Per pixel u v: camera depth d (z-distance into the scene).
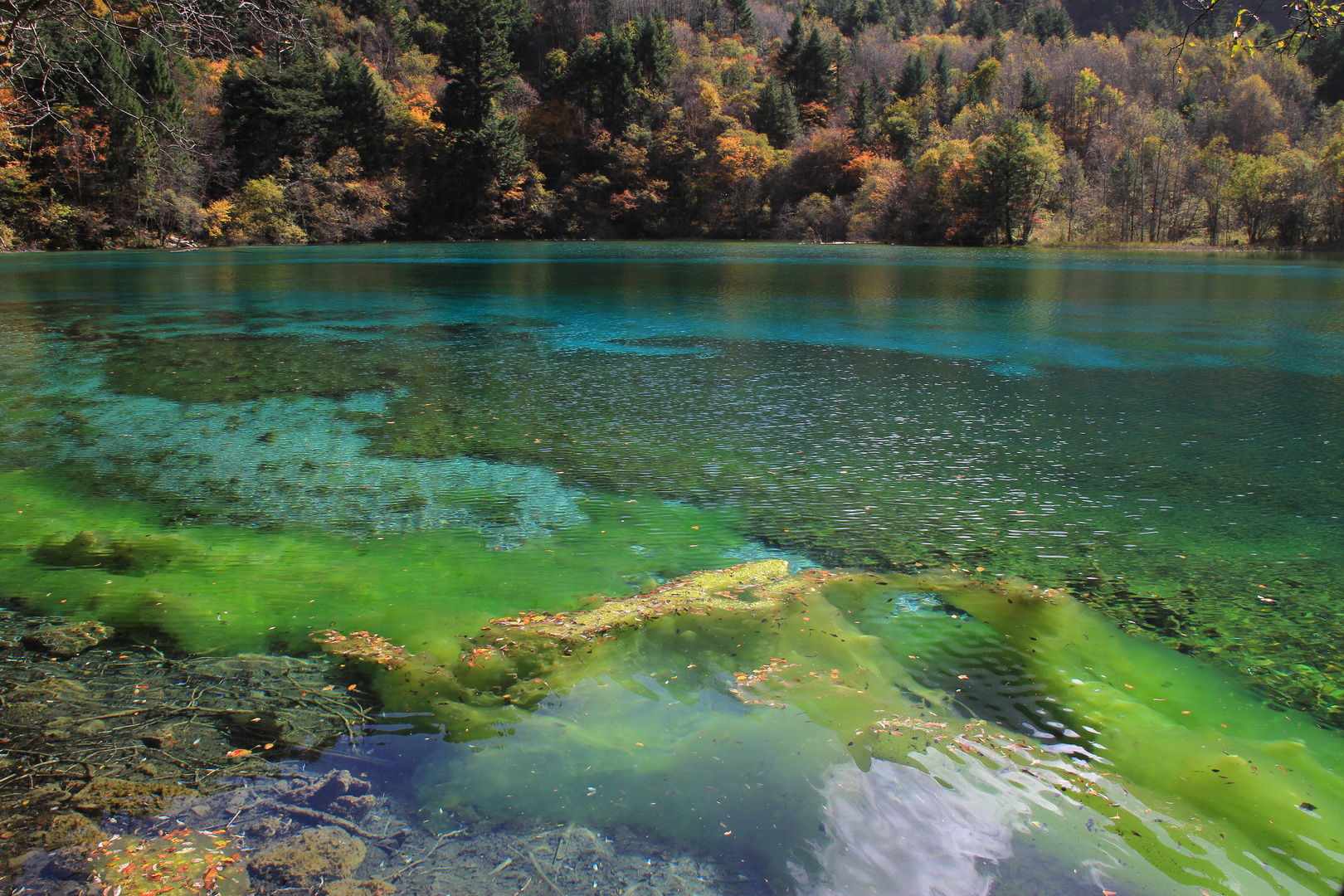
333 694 4.01
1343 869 2.96
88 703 3.87
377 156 59.59
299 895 2.73
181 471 7.64
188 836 3.00
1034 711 3.95
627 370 12.48
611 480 7.49
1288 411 9.87
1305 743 3.74
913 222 58.81
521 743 3.65
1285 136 60.91
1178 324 17.16
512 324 17.44
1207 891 2.83
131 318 17.83
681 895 2.79
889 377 12.01
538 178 65.62
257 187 50.12
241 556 5.75
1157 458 8.12
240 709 3.85
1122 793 3.37
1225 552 5.92
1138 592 5.30
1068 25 100.25
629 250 49.38
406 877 2.84
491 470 7.77
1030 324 17.22
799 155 68.62
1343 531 6.27
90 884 2.74
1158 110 62.38
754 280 28.19
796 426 9.30
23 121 8.62
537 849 2.99
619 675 4.22
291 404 10.30
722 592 5.15
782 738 3.70
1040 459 8.09
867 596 5.18
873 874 2.90
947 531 6.31
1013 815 3.23
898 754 3.59
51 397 10.49
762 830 3.12
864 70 86.00
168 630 4.64
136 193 42.69
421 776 3.40
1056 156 55.91
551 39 83.75
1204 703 4.06
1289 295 22.91
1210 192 53.97
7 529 6.17
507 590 5.25
